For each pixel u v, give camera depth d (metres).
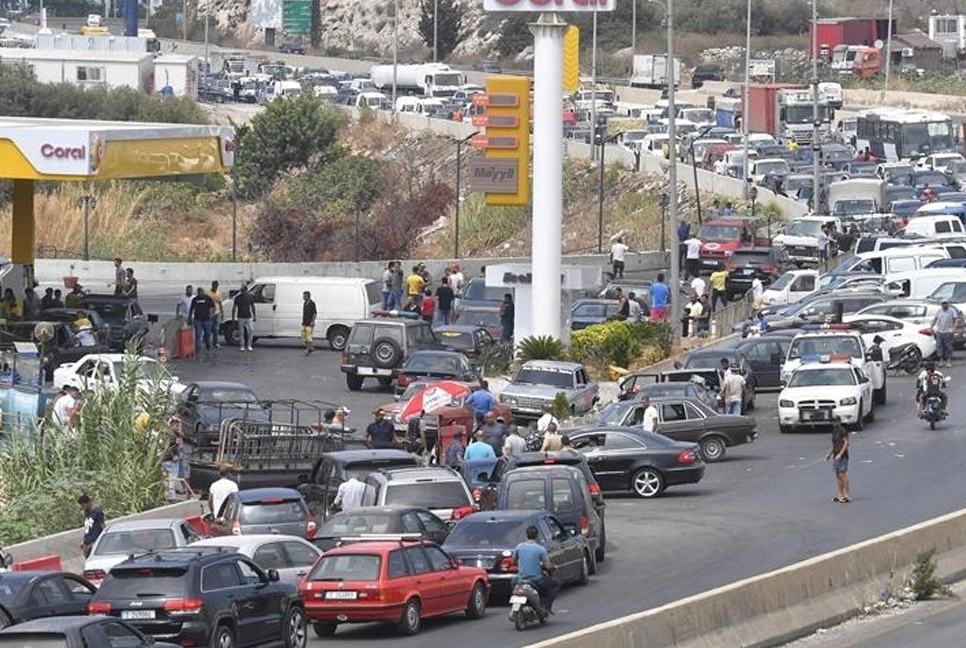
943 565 60.81
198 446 86.00
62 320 114.00
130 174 114.44
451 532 60.78
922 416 93.69
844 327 113.12
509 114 115.00
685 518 74.00
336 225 196.38
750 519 72.81
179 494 81.06
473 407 87.75
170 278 162.62
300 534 65.00
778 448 90.88
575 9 115.00
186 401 88.44
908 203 172.25
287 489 67.56
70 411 82.94
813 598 54.06
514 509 63.28
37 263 163.25
